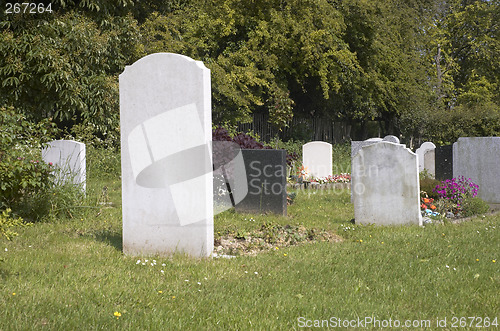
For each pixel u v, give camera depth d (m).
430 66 37.72
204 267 5.70
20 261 5.60
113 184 13.71
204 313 4.24
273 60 23.91
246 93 23.58
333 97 28.53
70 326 3.83
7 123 8.80
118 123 17.92
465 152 11.99
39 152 9.37
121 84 6.38
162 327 3.90
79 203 9.12
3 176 7.76
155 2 21.88
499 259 6.31
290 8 24.33
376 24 26.77
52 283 4.89
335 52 24.70
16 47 15.26
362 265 5.95
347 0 25.81
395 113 31.97
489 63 37.69
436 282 5.28
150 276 5.30
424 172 15.85
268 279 5.34
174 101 6.21
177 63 6.17
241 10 24.08
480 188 11.89
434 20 36.84
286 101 24.22
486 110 28.62
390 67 29.08
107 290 4.69
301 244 7.28
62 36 16.50
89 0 17.30
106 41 17.12
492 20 37.91
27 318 3.91
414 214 8.66
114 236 7.40
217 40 23.89
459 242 7.24
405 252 6.65
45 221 8.40
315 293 4.91
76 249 6.41
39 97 16.47
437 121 28.94
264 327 3.97
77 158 10.34
